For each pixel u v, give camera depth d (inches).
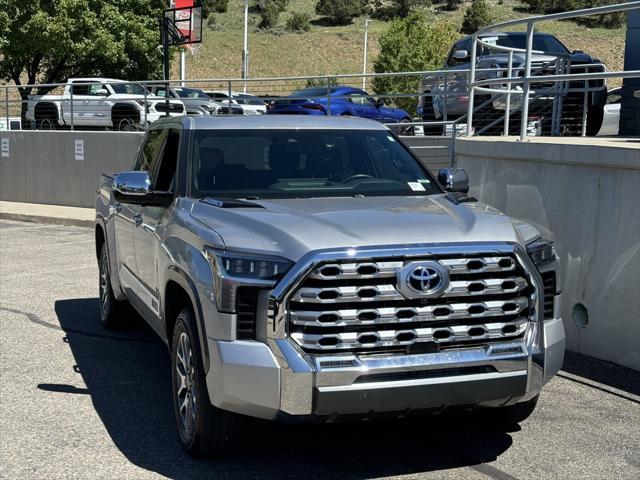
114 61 1401.3
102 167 792.9
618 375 253.0
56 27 1318.9
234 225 180.4
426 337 166.9
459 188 228.4
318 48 3526.1
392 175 225.9
